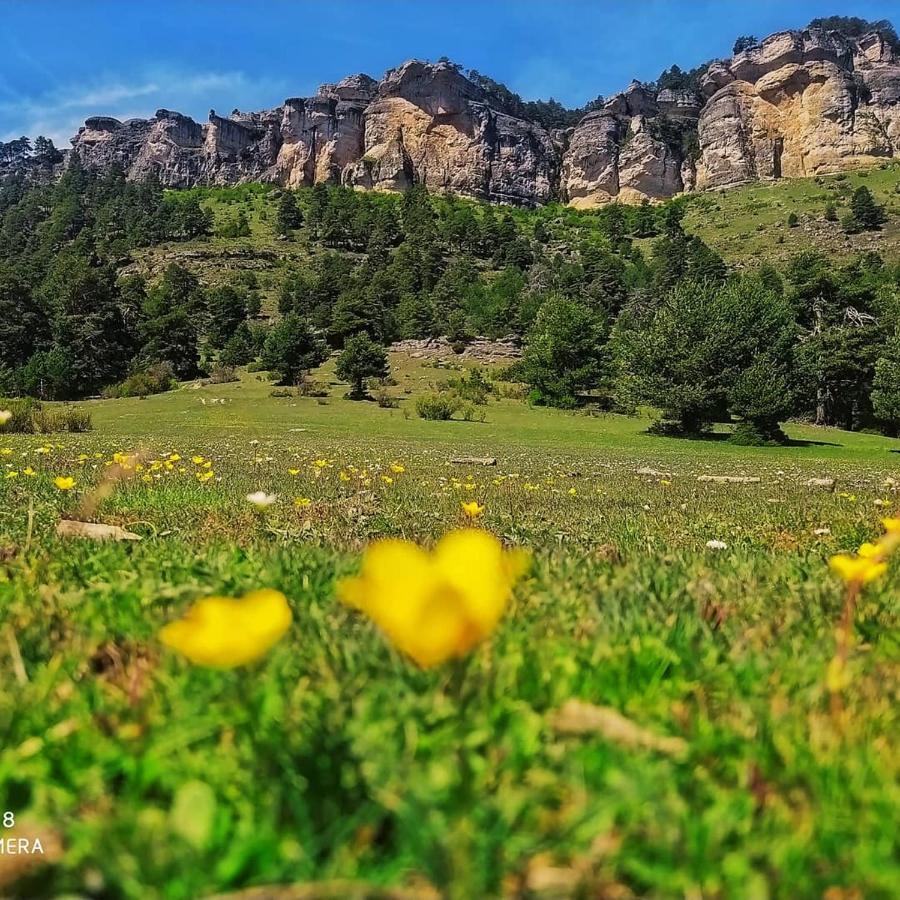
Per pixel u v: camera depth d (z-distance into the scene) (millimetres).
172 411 63875
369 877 1197
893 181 195750
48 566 3459
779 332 54094
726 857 1238
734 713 1869
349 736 1549
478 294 139250
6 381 88250
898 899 1192
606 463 26625
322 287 141375
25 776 1540
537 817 1354
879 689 2002
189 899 1146
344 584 1317
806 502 11781
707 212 199125
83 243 168375
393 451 27750
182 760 1563
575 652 2213
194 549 4117
